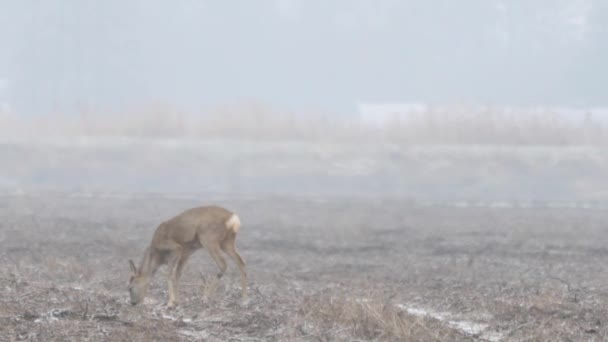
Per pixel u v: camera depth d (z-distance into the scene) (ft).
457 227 347.36
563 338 152.05
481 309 176.35
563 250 281.13
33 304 163.02
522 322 164.25
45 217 347.15
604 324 162.81
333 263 247.29
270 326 155.94
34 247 255.50
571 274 229.86
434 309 180.45
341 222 360.07
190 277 205.46
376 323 156.46
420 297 191.52
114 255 245.86
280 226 341.41
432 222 365.40
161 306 174.19
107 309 165.27
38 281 190.70
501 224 359.25
